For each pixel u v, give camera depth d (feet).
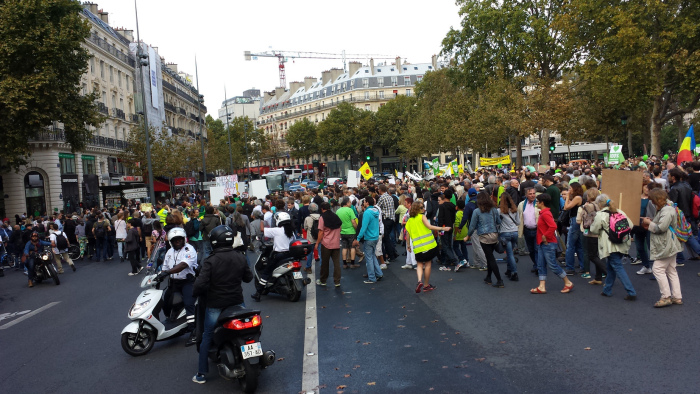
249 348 17.87
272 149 355.97
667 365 17.87
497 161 137.59
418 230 32.32
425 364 19.74
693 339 20.21
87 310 35.19
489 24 136.26
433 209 43.42
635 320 23.24
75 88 92.53
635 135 232.94
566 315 24.81
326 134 297.74
